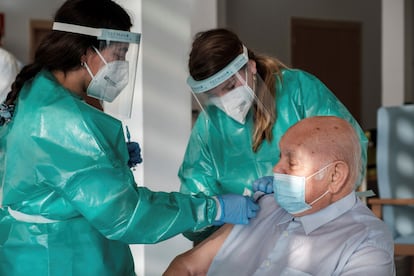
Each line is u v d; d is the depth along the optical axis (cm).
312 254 194
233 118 230
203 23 607
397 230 377
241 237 217
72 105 190
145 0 318
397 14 595
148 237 195
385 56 604
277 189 196
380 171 383
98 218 190
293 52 945
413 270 430
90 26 197
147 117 324
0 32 792
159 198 198
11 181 195
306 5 949
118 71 205
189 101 335
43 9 812
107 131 193
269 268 200
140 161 228
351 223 195
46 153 190
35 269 202
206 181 243
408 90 938
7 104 205
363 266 185
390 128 380
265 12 911
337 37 989
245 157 239
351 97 1011
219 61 213
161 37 325
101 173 189
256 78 228
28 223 201
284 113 235
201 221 201
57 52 198
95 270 207
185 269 219
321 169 190
